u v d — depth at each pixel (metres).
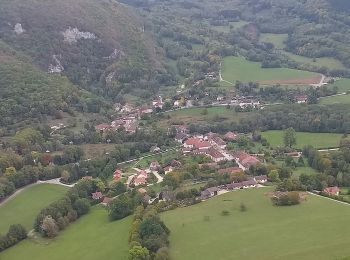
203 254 185.50
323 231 194.25
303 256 176.50
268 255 180.38
